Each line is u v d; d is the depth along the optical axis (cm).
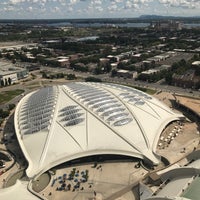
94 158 11031
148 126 12062
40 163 10169
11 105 18200
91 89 14250
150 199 5081
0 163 11206
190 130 13438
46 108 12625
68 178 10056
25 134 11512
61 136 11031
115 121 11744
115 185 9606
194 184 5500
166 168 8994
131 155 10656
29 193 8400
